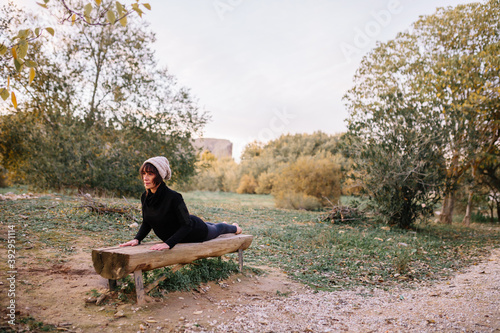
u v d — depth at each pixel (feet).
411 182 39.60
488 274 20.24
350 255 24.40
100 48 53.62
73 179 47.83
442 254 26.94
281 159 118.42
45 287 12.53
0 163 55.06
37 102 48.57
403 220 41.39
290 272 19.35
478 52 45.62
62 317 10.49
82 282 13.51
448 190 39.73
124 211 28.45
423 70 50.62
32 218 23.90
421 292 16.81
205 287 14.62
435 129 38.52
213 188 123.34
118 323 10.55
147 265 11.84
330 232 32.94
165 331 10.35
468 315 13.19
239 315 12.30
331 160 68.28
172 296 13.16
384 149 39.83
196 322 11.25
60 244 18.71
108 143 52.08
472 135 41.27
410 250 26.50
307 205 60.70
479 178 54.49
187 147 58.49
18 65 9.89
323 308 13.94
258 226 35.58
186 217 13.24
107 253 11.73
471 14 47.65
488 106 42.45
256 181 111.04
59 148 48.32
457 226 50.24
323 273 19.99
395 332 11.53
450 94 45.55
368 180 41.93
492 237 38.55
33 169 48.16
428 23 51.19
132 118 54.34
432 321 12.51
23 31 9.96
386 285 18.20
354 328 11.89
